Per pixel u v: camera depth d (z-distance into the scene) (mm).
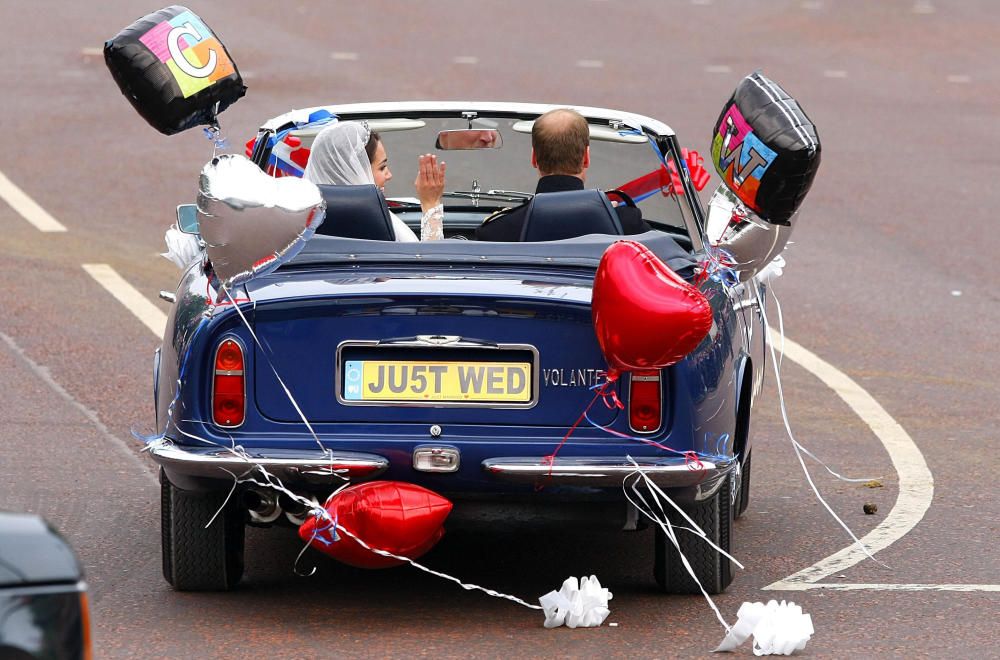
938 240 23609
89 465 12258
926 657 8312
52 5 47375
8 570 4762
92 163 27062
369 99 34188
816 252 22625
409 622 8773
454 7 51781
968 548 10539
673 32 48812
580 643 8430
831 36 49125
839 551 10469
